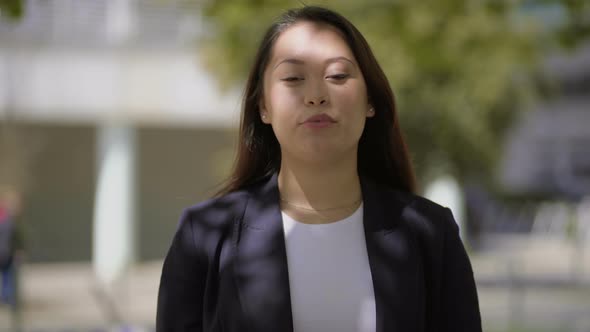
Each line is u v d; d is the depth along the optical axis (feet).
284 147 6.10
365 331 5.78
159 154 59.93
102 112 43.42
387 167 6.86
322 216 6.07
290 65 5.91
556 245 75.46
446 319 6.16
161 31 43.24
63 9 41.88
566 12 20.06
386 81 6.36
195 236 6.13
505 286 39.83
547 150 106.42
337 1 23.95
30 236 53.52
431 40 26.11
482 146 42.73
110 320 33.27
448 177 44.42
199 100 44.42
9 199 35.83
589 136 104.37
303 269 5.90
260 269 5.86
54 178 57.41
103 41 42.96
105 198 46.06
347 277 5.88
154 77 43.80
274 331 5.70
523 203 92.02
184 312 6.09
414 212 6.14
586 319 31.58
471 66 33.24
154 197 59.98
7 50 42.06
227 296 5.85
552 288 41.96
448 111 38.78
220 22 24.27
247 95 6.54
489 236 83.25
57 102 42.86
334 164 6.03
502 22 29.37
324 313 5.80
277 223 6.01
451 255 6.18
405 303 5.80
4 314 35.17
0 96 42.24
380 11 24.30
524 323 30.53
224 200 6.27
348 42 6.09
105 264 46.44
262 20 23.44
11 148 46.42
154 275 50.52
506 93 43.70
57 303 38.65
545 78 47.14
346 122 5.88
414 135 41.32
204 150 60.54
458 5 24.20
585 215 83.30
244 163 6.70
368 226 5.99
